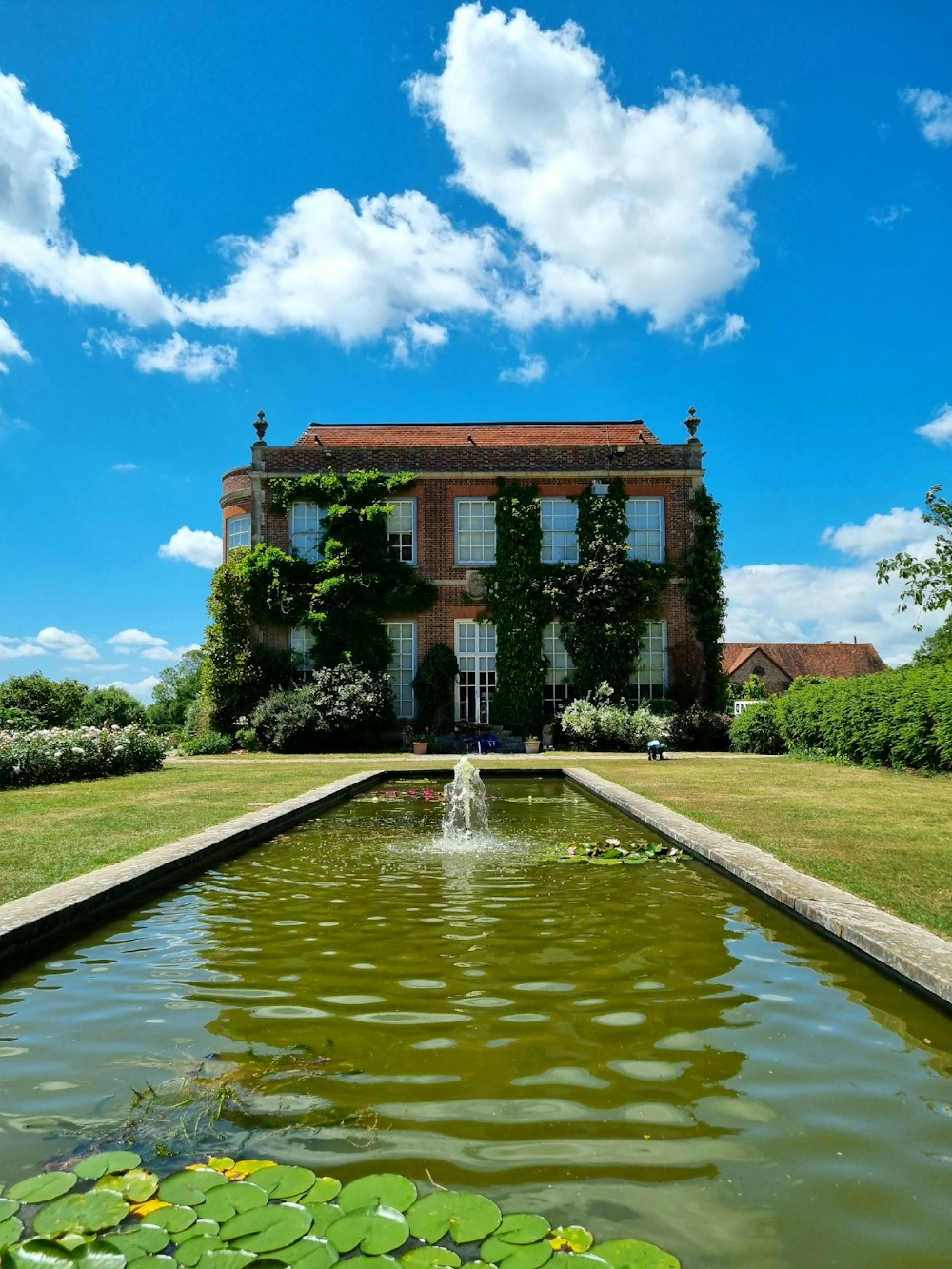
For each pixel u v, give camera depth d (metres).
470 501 22.73
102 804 9.13
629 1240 1.85
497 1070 2.75
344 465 22.69
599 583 21.98
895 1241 1.88
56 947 4.19
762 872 5.12
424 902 5.12
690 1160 2.21
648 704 21.41
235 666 21.61
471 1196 2.02
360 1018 3.22
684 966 3.81
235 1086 2.65
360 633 21.78
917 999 3.31
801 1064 2.78
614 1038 3.01
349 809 9.73
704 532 22.38
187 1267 1.75
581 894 5.28
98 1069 2.78
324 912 4.88
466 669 22.39
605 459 22.56
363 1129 2.38
